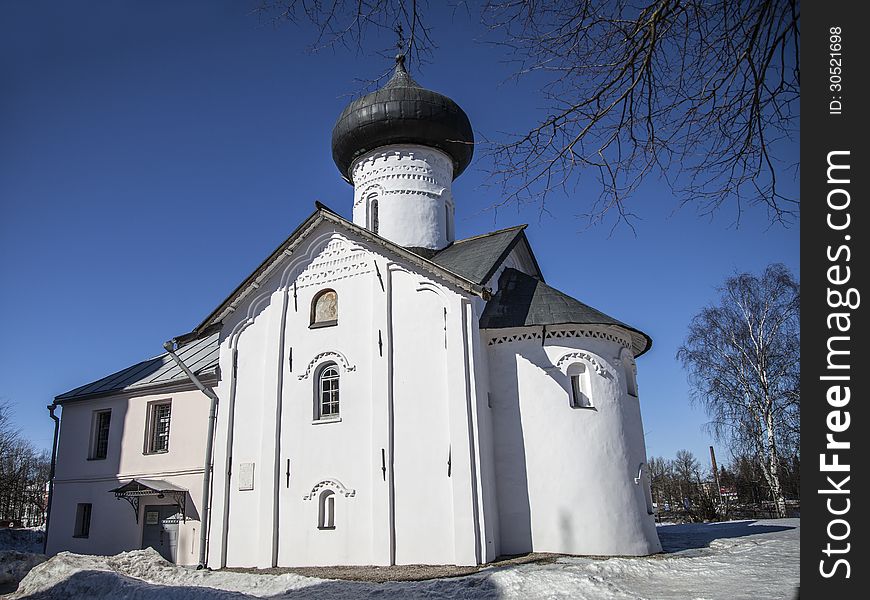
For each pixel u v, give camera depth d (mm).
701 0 6293
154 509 22500
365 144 24016
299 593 13586
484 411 17750
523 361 18531
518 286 20109
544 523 17250
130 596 12906
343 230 20141
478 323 18172
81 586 13922
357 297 19422
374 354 18641
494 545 16688
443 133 23828
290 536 18234
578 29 6602
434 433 17375
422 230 23156
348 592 13266
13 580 18422
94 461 24188
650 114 6941
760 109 6633
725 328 34875
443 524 16688
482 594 12320
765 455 33656
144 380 24375
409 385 18031
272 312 20469
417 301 18578
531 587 12453
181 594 12539
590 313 18875
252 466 19297
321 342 19531
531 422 18016
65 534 23844
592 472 17391
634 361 20422
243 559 18531
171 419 23188
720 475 49094
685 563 14656
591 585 12281
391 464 17578
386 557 16938
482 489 16641
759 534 21328
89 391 25344
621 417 18266
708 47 6527
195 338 20734
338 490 18000
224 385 20375
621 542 16953
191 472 22172
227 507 19188
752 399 33781
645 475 18703
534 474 17625
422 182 23688
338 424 18578
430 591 12742
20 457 58438
